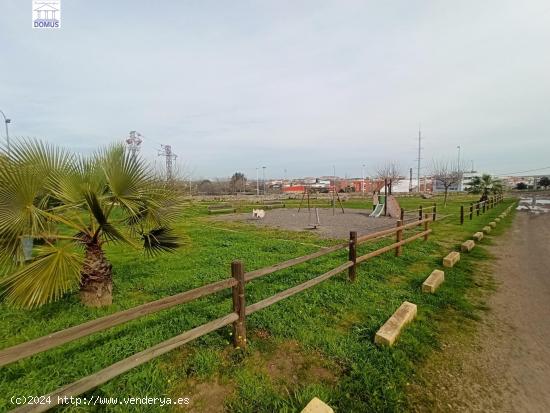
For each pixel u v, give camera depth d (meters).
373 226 11.67
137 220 3.90
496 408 2.11
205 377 2.35
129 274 5.00
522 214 15.67
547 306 3.87
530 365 2.61
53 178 3.36
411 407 2.09
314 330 3.10
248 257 6.23
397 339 2.93
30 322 3.25
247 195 45.66
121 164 3.33
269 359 2.61
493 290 4.44
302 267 5.32
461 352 2.79
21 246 3.05
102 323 1.70
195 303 3.76
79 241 3.54
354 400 2.14
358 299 3.92
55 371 2.37
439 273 4.74
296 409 2.03
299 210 19.70
